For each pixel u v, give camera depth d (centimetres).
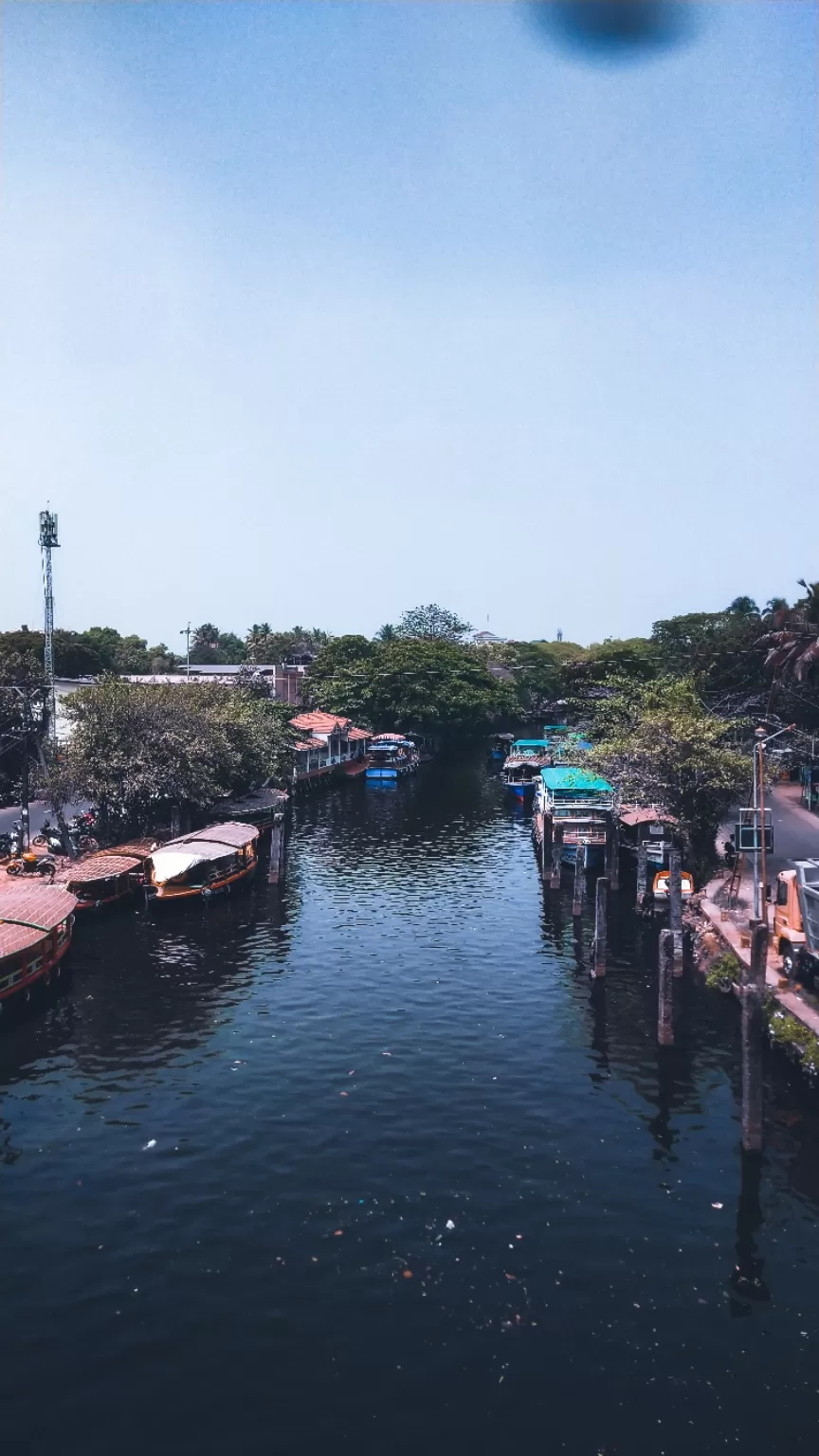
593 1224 1955
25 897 3666
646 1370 1563
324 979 3422
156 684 6053
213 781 5528
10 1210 1984
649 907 4288
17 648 8944
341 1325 1656
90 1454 1386
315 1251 1853
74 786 4947
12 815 5984
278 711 7988
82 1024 2998
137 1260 1825
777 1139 2300
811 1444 1422
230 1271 1795
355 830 6581
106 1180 2095
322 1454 1390
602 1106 2462
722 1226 1955
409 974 3478
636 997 3250
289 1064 2700
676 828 4381
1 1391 1505
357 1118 2384
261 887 4834
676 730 4259
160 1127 2333
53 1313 1681
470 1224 1945
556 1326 1659
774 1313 1702
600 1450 1405
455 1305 1708
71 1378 1534
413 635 16062
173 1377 1537
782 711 6588
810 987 2900
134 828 5366
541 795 6278
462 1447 1405
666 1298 1736
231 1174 2120
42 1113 2405
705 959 3512
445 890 4812
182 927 4084
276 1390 1512
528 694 15162
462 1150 2234
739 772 4181
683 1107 2462
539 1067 2691
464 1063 2716
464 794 8444
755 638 7400
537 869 5338
